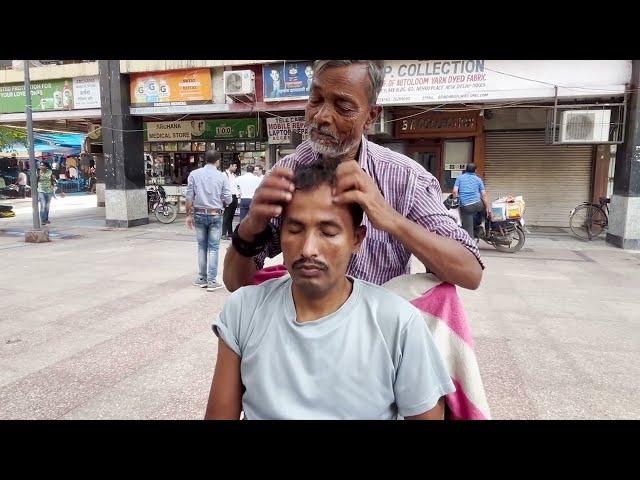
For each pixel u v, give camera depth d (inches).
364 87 53.7
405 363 49.6
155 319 193.3
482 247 376.5
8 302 216.4
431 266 53.7
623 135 352.2
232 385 53.7
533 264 308.2
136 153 474.0
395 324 49.9
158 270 285.3
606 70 341.1
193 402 125.6
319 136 55.5
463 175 351.9
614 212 377.4
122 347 163.6
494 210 354.3
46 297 224.8
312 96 55.8
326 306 50.7
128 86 451.5
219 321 54.3
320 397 48.7
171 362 151.5
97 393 131.0
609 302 220.8
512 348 164.6
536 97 350.6
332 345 49.0
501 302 220.7
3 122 541.6
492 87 356.2
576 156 470.6
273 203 49.3
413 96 370.3
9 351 159.9
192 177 238.8
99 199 715.4
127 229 463.8
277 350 50.1
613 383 138.3
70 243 385.4
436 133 481.4
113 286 246.4
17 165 969.5
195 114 500.1
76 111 472.7
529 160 481.1
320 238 47.9
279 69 399.9
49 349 161.8
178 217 551.8
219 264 308.3
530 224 489.4
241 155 550.3
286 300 52.4
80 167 1114.1
